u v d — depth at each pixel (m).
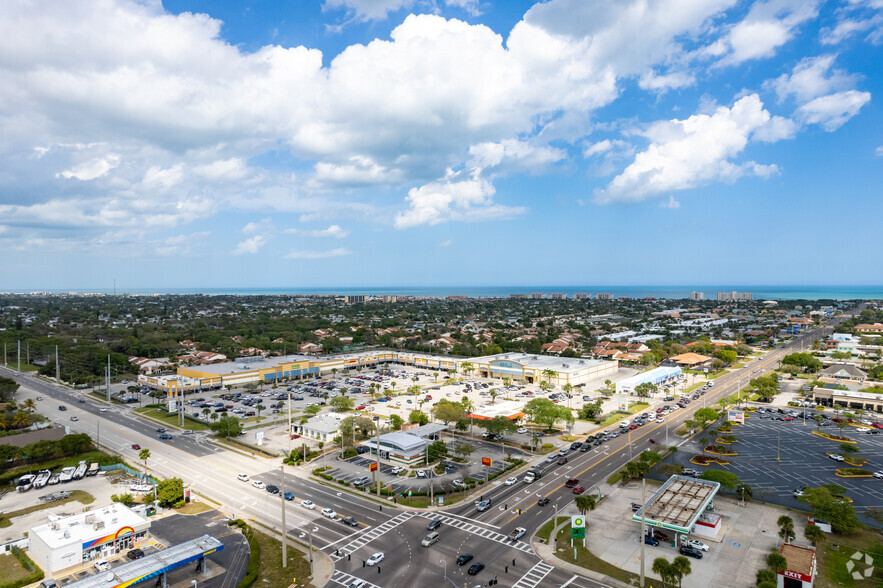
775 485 116.75
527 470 125.31
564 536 91.50
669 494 100.62
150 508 103.56
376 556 82.69
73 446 139.75
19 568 83.56
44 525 89.25
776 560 76.38
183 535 93.00
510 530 94.00
